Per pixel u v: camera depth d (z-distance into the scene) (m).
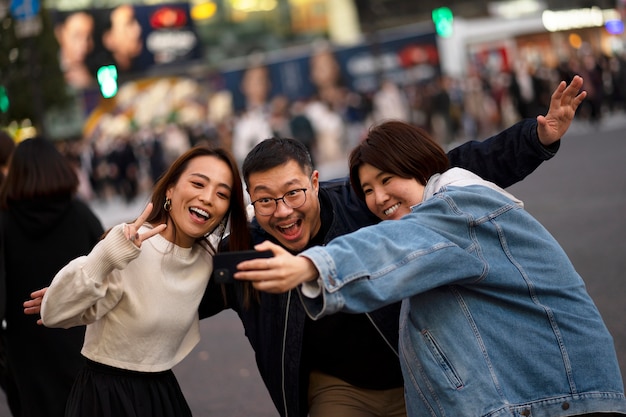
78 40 39.69
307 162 3.77
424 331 3.29
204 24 49.34
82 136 36.16
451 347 3.25
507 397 3.20
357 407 3.99
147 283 3.73
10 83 20.16
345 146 33.97
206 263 3.91
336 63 36.06
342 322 3.87
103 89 19.27
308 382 4.07
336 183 4.13
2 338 5.17
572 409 3.22
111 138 32.88
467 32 35.62
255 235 4.02
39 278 5.00
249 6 49.78
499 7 51.47
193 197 3.75
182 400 3.95
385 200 3.75
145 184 31.94
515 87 32.19
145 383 3.80
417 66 35.84
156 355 3.81
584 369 3.26
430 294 3.31
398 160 3.69
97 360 3.78
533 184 17.17
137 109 36.62
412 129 3.75
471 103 33.34
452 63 35.69
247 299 3.90
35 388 4.95
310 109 33.56
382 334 3.83
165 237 3.82
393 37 35.94
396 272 3.11
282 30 50.50
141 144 31.75
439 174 3.70
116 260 3.48
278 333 3.86
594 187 15.16
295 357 3.83
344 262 3.05
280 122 32.31
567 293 3.33
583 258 9.57
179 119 36.88
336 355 3.94
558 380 3.24
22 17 17.64
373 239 3.15
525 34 35.91
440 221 3.27
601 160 19.61
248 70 36.78
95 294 3.50
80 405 3.77
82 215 5.16
